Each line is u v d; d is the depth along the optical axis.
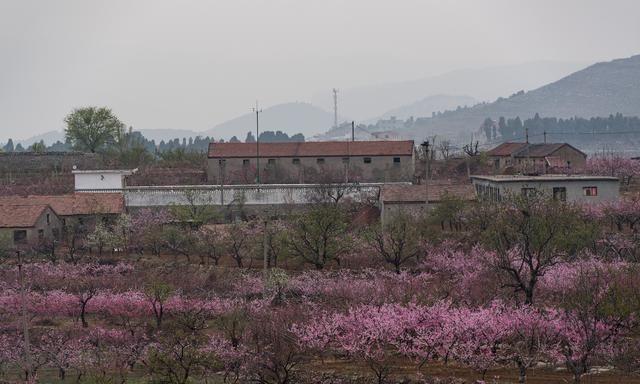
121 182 101.06
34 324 55.91
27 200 85.62
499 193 80.25
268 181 116.00
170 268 68.75
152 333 52.00
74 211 86.38
